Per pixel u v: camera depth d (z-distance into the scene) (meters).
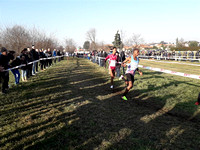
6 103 5.27
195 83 8.07
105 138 3.31
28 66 9.07
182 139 3.28
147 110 4.80
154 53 31.19
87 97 5.99
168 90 6.58
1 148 2.95
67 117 4.24
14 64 7.75
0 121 4.00
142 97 5.98
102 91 6.90
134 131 3.59
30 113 4.50
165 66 17.53
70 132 3.50
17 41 20.84
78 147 2.99
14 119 4.11
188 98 5.57
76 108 4.88
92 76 10.76
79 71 13.21
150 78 9.27
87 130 3.62
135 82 8.17
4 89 6.36
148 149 2.91
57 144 3.10
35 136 3.35
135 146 3.05
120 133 3.50
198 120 4.09
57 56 22.34
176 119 4.19
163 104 5.20
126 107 5.04
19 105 5.09
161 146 3.05
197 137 3.34
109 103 5.38
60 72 12.30
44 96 6.02
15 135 3.39
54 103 5.29
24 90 6.78
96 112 4.61
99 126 3.81
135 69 5.56
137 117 4.31
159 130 3.64
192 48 38.31
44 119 4.11
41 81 8.69
